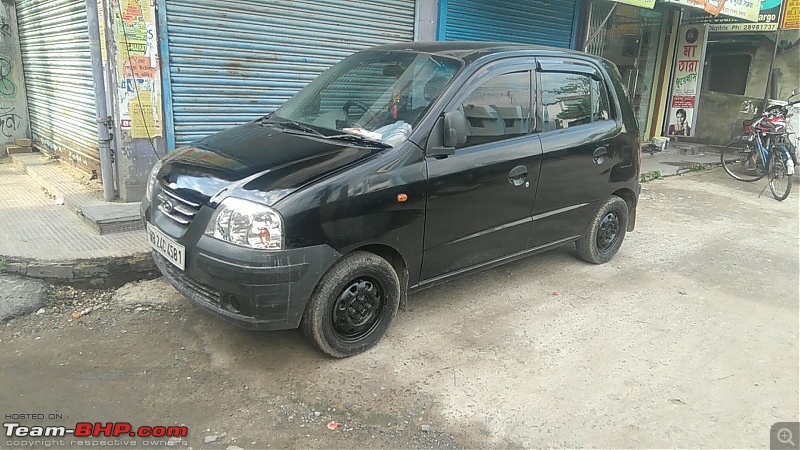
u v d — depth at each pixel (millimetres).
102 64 5215
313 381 3260
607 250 5438
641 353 3787
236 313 3125
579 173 4699
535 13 9406
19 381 3107
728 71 13664
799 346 4008
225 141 3891
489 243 4168
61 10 6086
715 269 5504
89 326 3734
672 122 13125
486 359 3592
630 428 2992
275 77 6406
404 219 3496
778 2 11367
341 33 6910
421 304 4355
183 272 3287
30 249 4316
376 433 2850
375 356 3559
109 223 4766
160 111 5516
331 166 3254
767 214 7863
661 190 9094
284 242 3004
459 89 3797
